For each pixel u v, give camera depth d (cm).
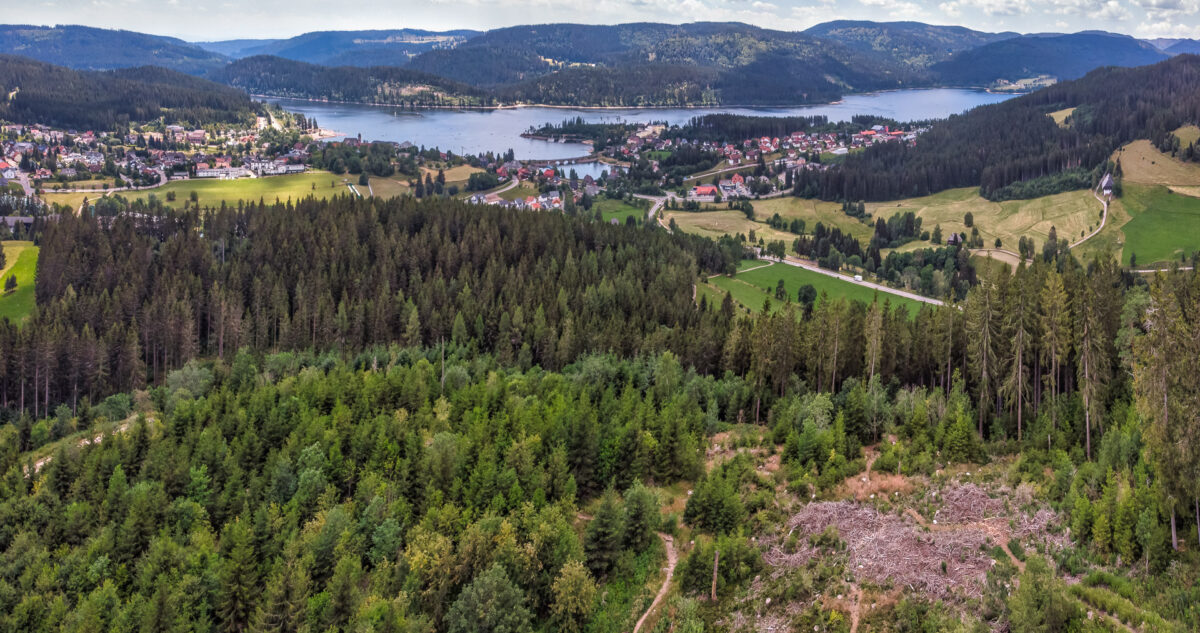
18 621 7256
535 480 8944
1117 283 11138
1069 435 9125
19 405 15475
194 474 9319
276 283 18712
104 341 16188
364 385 12362
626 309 17550
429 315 17450
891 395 11850
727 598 7219
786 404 11394
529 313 16775
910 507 7969
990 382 10569
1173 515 6538
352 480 9600
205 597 7469
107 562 7981
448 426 10931
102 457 9956
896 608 6388
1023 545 7044
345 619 7069
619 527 8038
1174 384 6650
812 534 7612
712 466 9994
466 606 6981
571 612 7238
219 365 15450
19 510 8969
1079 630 5666
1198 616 5791
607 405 11225
